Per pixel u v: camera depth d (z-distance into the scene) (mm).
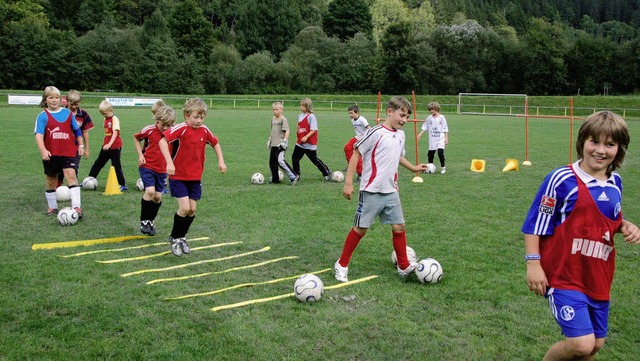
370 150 5312
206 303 4789
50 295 4852
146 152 7078
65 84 60125
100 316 4418
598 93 66375
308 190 10656
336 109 50094
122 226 7609
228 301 4844
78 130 7934
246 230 7445
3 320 4301
